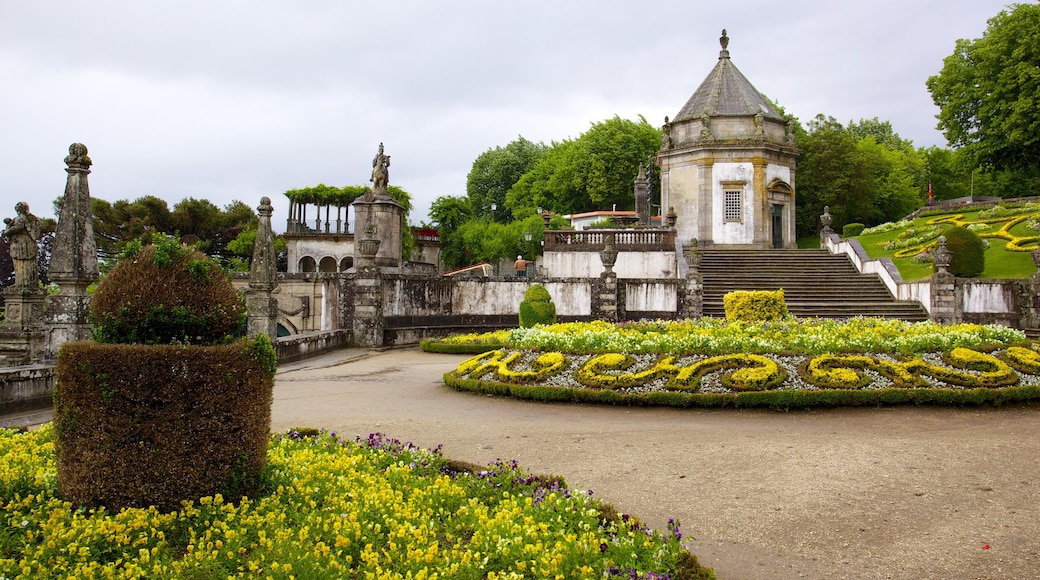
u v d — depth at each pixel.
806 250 37.28
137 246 5.95
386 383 15.42
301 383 15.45
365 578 4.32
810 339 13.31
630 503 6.60
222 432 5.46
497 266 51.28
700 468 7.78
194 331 5.73
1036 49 38.69
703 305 29.00
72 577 4.14
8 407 10.73
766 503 6.57
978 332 14.27
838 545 5.57
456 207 57.69
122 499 5.24
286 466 6.35
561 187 61.62
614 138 59.25
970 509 6.32
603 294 27.59
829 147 53.84
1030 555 5.30
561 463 8.05
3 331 20.78
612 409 11.57
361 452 7.48
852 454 8.30
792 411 11.13
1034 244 33.31
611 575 4.41
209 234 53.41
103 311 5.56
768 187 41.09
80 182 12.16
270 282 20.16
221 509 5.16
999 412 10.89
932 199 63.97
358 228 28.78
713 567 5.16
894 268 30.98
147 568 4.40
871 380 11.62
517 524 5.05
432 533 5.12
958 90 44.22
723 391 11.52
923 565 5.18
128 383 5.23
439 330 27.39
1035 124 38.53
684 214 41.88
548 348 14.20
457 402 12.52
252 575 4.29
